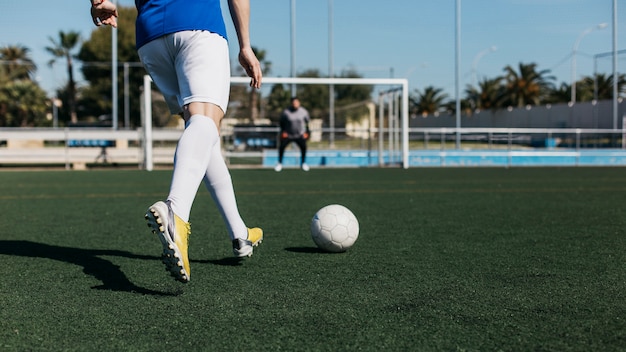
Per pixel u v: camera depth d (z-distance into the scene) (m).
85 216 5.98
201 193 8.91
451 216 5.90
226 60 2.96
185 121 2.98
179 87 2.98
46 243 4.25
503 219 5.66
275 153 18.36
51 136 17.61
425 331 2.16
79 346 2.00
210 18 2.90
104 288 2.83
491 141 20.12
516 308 2.48
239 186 10.21
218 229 4.95
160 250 3.95
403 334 2.12
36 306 2.51
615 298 2.65
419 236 4.56
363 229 4.95
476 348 1.97
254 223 5.39
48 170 15.67
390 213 6.16
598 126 41.06
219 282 2.96
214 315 2.37
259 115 23.77
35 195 8.48
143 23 2.94
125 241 4.35
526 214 6.09
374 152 18.84
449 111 75.44
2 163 19.34
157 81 3.12
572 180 11.86
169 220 2.49
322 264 3.43
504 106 60.88
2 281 2.98
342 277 3.08
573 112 43.59
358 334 2.12
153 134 17.83
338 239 3.77
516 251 3.90
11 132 17.44
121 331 2.16
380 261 3.53
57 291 2.77
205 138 2.76
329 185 10.47
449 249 3.97
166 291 2.75
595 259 3.62
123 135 17.89
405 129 16.72
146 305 2.52
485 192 8.97
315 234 3.80
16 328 2.21
